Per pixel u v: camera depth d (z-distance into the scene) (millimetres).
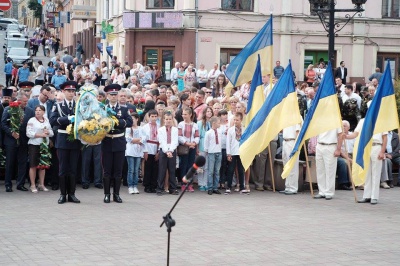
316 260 10453
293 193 16547
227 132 16484
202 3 37250
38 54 65875
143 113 17547
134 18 37875
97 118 14148
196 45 37250
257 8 38062
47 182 16875
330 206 14945
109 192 14805
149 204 14734
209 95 20812
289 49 38562
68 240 11391
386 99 15422
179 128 16469
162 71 38000
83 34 60844
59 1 85938
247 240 11617
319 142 15898
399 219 13641
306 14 38688
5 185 15992
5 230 12031
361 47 39531
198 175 16875
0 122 16062
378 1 39719
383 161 17594
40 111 15750
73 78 35312
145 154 16219
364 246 11359
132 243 11273
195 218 13312
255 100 16922
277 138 17391
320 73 31359
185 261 10273
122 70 32750
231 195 16266
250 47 17703
